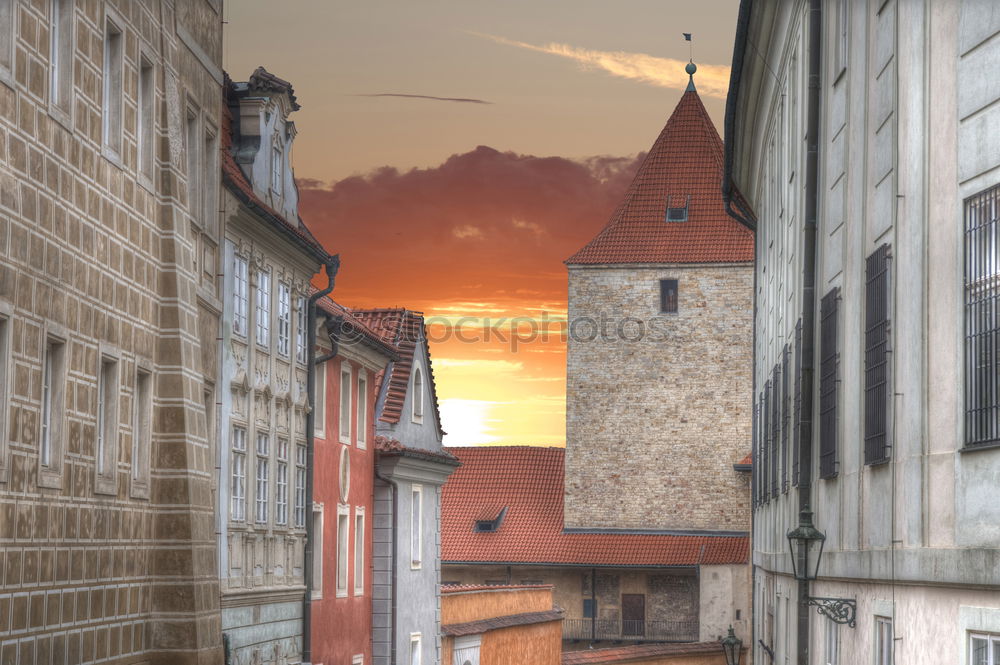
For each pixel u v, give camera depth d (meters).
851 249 20.73
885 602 18.28
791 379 28.89
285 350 37.28
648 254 86.75
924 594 16.45
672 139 90.56
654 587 84.81
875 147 19.19
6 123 20.41
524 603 62.50
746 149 39.44
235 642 32.50
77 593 23.05
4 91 20.33
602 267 87.06
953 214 15.72
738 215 45.62
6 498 20.36
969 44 15.42
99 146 24.19
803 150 26.80
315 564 40.59
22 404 20.94
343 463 43.41
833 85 22.56
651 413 86.00
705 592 81.94
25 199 21.05
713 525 84.69
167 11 27.91
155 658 26.59
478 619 56.81
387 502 47.47
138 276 26.06
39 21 21.69
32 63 21.41
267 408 35.34
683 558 83.12
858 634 20.02
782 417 30.80
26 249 21.06
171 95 27.89
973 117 15.29
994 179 14.80
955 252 15.66
